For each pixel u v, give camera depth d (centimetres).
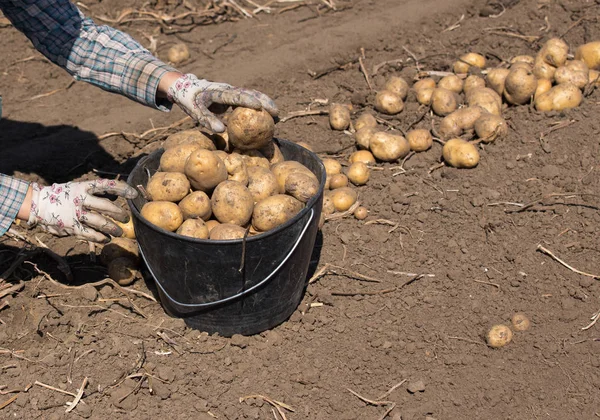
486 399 194
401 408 192
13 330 203
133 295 210
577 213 229
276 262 192
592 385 196
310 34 303
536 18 309
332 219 229
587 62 272
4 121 266
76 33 210
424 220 230
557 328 206
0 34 299
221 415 190
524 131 252
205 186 197
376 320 207
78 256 221
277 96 276
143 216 194
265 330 204
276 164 205
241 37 305
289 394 194
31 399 191
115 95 277
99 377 194
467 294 213
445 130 251
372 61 291
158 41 304
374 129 250
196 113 201
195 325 202
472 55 283
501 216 230
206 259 188
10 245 222
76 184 192
